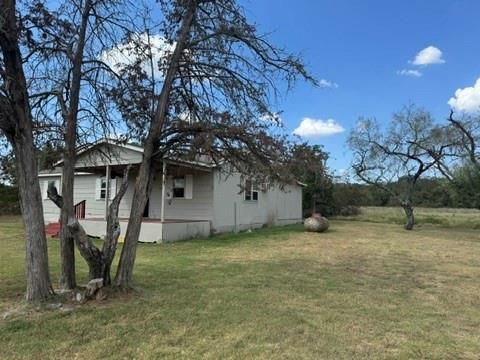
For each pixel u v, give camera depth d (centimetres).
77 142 642
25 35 543
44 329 458
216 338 440
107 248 594
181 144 631
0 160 599
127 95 650
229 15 642
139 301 576
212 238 1489
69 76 603
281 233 1672
